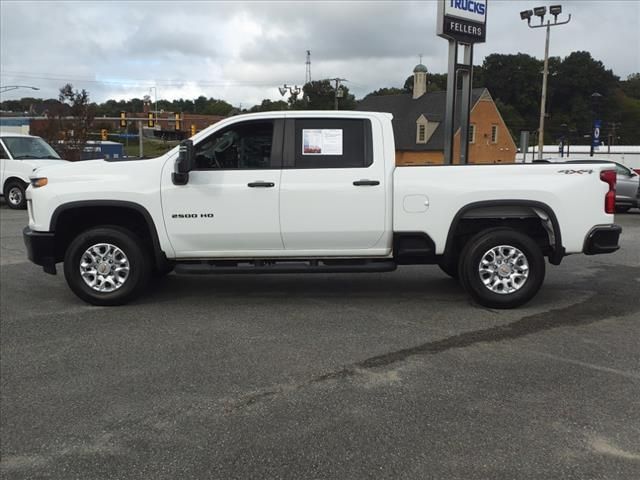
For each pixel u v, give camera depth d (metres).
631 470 3.08
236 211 6.02
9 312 6.14
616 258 9.27
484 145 56.09
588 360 4.67
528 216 6.09
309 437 3.45
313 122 6.07
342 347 4.99
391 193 6.00
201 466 3.16
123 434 3.52
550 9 32.09
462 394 4.02
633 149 56.00
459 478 3.02
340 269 6.13
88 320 5.84
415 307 6.26
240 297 6.71
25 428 3.61
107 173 6.14
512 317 5.88
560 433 3.47
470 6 13.77
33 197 6.19
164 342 5.16
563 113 92.19
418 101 58.31
